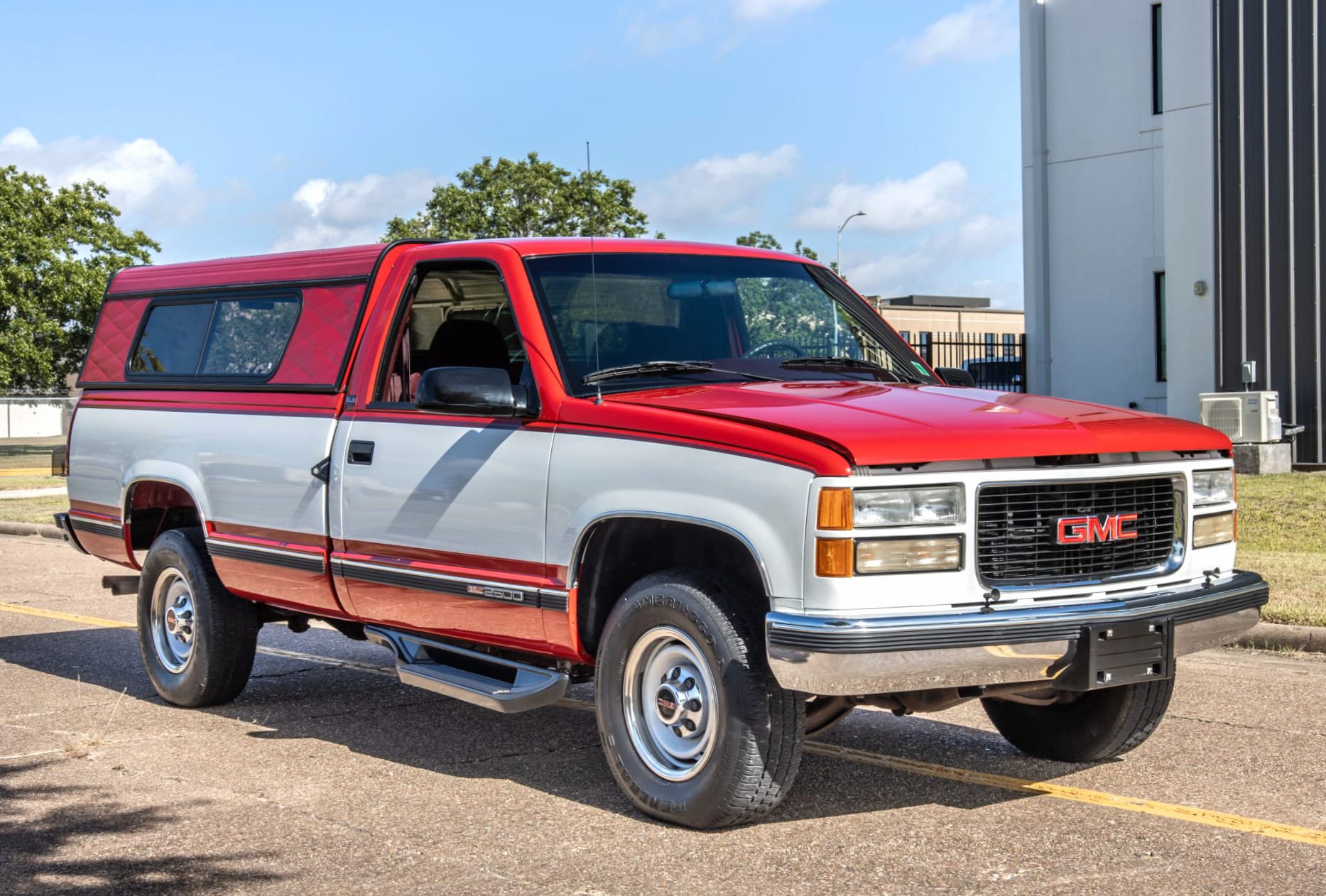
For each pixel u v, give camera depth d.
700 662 4.84
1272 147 19.53
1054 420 4.91
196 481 7.02
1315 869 4.46
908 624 4.35
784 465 4.51
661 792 4.96
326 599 6.37
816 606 4.41
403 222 43.72
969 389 5.64
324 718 6.95
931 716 6.76
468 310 6.21
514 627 5.46
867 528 4.40
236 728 6.73
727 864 4.55
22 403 49.91
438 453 5.71
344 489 6.15
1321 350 19.23
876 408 4.90
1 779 5.79
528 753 6.18
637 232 44.44
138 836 4.98
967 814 5.09
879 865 4.52
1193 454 5.19
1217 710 6.74
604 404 5.14
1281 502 14.46
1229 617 5.06
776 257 6.47
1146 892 4.25
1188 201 20.36
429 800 5.41
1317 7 19.09
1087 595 4.72
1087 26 22.89
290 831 5.02
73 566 14.31
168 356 7.48
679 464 4.80
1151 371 22.42
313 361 6.51
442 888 4.38
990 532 4.59
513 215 42.66
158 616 7.41
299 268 6.84
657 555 5.44
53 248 44.72
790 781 4.79
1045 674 4.58
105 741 6.46
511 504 5.38
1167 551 5.07
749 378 5.66
